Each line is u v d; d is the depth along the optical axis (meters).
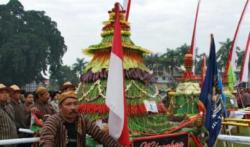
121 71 4.50
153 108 5.96
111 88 4.48
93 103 5.73
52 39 85.31
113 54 4.52
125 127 4.43
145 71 6.20
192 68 9.32
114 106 4.45
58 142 4.07
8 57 74.81
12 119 7.37
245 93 17.45
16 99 8.34
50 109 7.58
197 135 6.15
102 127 4.94
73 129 4.18
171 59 78.25
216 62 5.80
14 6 83.94
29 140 4.84
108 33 6.07
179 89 9.12
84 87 6.03
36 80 81.12
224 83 13.68
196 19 12.06
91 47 6.15
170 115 7.45
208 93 5.77
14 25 81.94
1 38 80.12
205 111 5.80
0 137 6.75
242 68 15.70
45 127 4.03
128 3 6.94
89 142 5.34
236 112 11.32
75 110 4.13
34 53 77.31
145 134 5.60
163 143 5.64
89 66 6.18
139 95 5.84
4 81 76.31
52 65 86.12
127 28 6.21
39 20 85.44
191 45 11.98
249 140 5.33
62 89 7.24
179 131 6.14
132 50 6.11
